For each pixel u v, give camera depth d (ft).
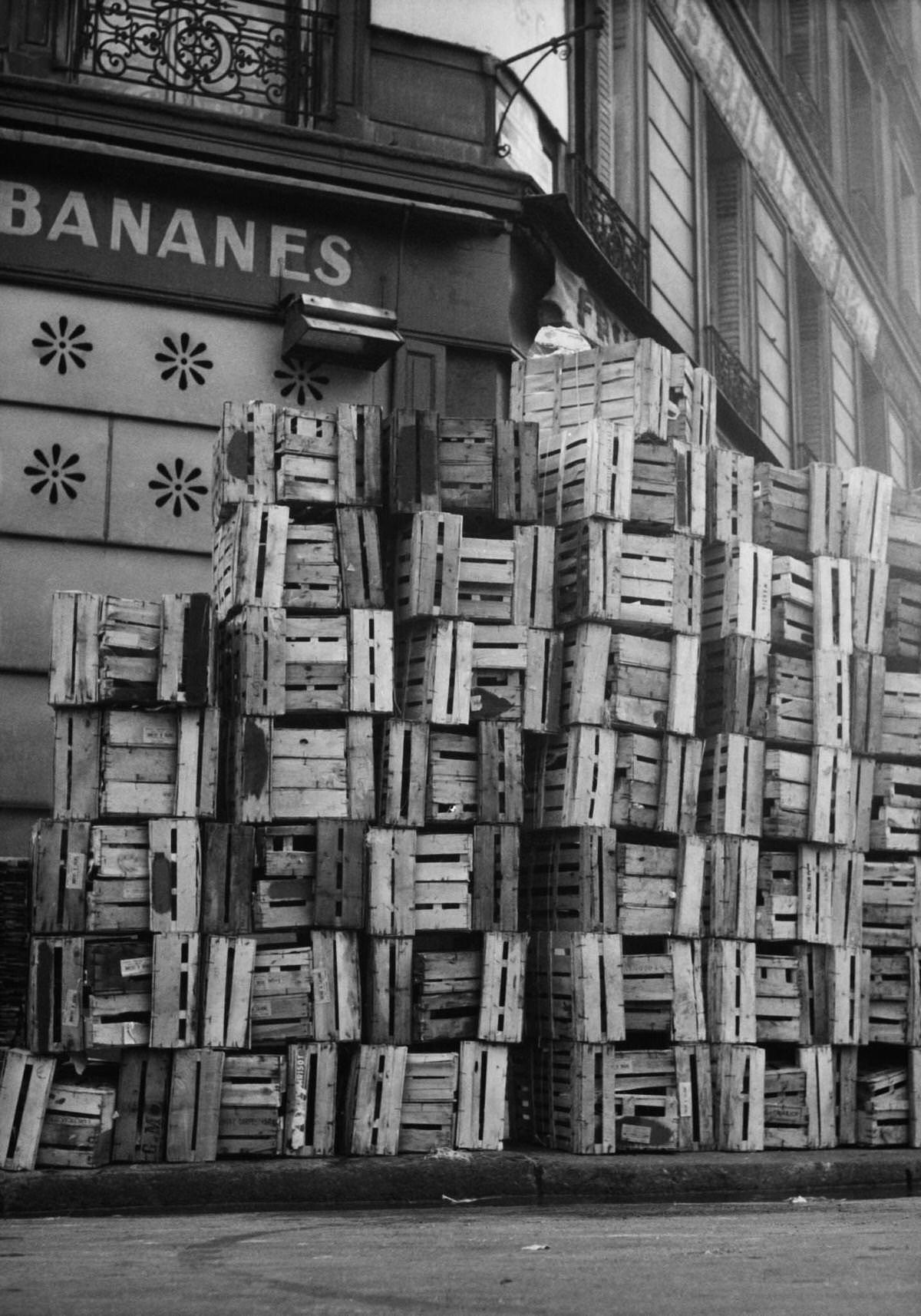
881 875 28.35
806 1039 27.02
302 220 35.37
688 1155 25.31
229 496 25.49
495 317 36.81
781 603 27.96
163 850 23.52
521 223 37.42
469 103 37.88
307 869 24.62
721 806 27.02
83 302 33.58
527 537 26.45
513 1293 13.01
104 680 23.44
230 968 23.67
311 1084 23.98
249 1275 14.52
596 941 25.57
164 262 34.14
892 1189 25.31
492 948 25.13
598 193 43.19
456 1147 24.52
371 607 25.29
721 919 26.66
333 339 34.32
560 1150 25.43
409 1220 20.34
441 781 25.61
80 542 32.83
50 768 31.94
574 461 27.17
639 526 27.32
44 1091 22.59
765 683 27.63
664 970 26.20
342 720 25.73
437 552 25.86
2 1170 22.31
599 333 41.96
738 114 57.31
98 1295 13.41
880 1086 27.40
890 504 29.35
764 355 59.00
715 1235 17.21
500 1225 19.13
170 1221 20.53
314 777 24.81
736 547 27.81
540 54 40.11
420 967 24.94
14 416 32.86
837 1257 14.94
